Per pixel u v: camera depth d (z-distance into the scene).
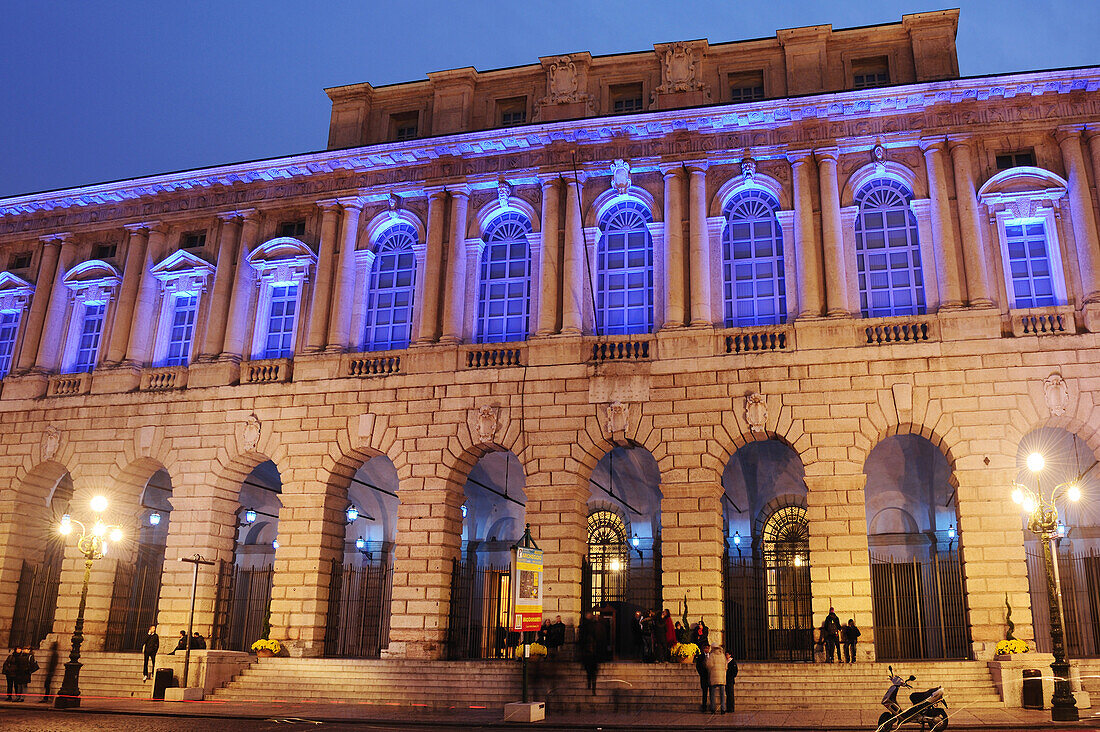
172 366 36.84
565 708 26.38
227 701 28.48
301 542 33.28
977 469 28.75
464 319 34.84
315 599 32.56
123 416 36.62
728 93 36.00
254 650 31.70
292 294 37.44
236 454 34.84
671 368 31.67
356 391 34.25
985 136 32.22
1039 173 31.47
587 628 27.25
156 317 38.41
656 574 38.66
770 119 33.19
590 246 34.44
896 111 32.53
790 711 24.95
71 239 40.44
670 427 31.17
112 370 37.34
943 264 30.92
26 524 37.50
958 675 26.02
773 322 32.53
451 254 35.12
